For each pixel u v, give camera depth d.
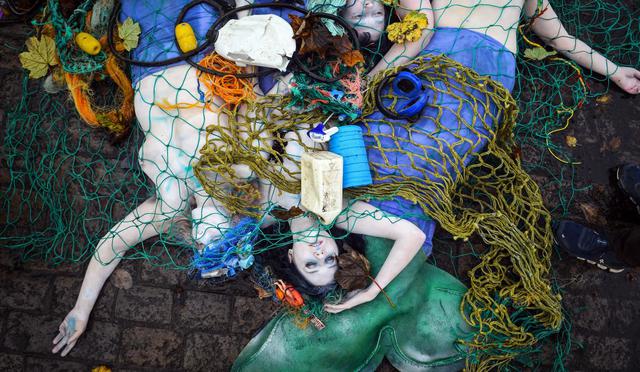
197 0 2.29
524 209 2.53
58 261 2.69
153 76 2.27
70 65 2.38
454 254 2.76
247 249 2.29
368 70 2.54
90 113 2.49
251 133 2.21
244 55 2.18
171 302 2.69
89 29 2.38
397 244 2.34
